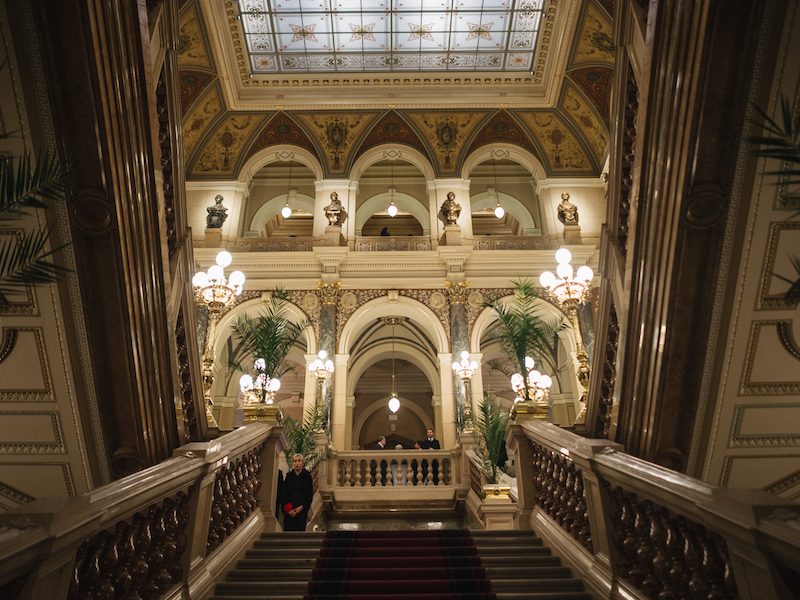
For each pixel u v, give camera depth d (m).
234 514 5.22
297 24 15.36
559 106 16.97
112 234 4.32
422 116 17.25
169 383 5.08
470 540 5.52
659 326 4.80
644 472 3.35
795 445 5.39
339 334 15.36
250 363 18.48
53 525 2.25
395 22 15.42
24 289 4.43
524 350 7.83
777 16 3.97
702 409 4.97
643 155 4.80
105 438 4.93
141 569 3.24
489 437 10.58
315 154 17.39
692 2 4.16
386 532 5.77
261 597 4.18
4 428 5.16
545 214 16.95
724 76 4.14
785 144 2.30
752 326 4.79
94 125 4.09
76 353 4.70
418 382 24.89
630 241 5.04
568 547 4.84
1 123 4.11
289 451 11.04
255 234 17.53
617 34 5.45
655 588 3.42
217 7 14.41
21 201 2.67
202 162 17.41
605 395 5.97
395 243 16.59
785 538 2.08
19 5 3.84
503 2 14.91
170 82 5.23
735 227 4.48
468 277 16.06
